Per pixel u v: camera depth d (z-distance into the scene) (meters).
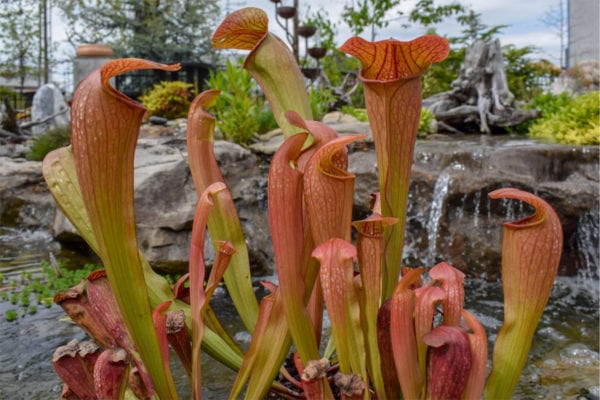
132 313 1.23
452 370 1.09
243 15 1.58
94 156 1.12
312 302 1.58
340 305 1.18
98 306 1.43
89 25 26.06
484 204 6.13
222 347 1.63
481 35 22.33
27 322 4.33
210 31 26.59
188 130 1.62
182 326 1.46
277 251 1.26
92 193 1.14
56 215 6.89
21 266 6.12
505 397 1.25
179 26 26.02
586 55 21.28
